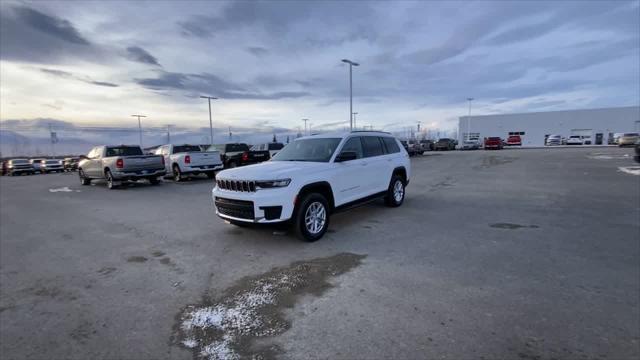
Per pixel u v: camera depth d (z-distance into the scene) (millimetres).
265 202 5012
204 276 4184
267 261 4605
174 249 5352
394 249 4918
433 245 5051
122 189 14203
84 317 3273
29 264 4867
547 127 60281
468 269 4078
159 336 2902
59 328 3088
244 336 2840
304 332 2850
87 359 2619
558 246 4848
